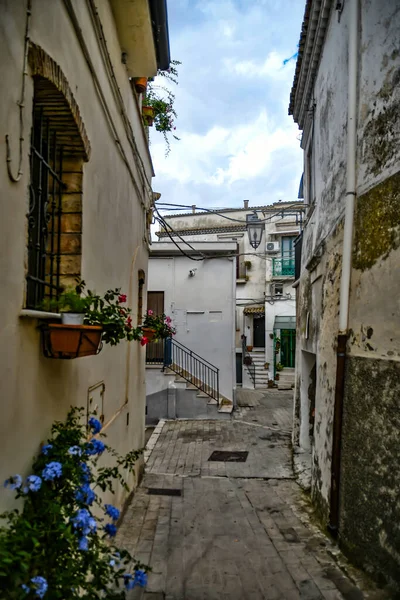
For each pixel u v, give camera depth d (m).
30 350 2.51
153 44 5.86
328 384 5.94
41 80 2.76
